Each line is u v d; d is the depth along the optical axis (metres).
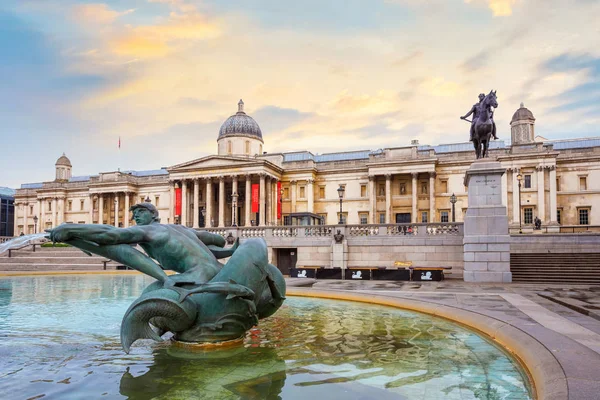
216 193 78.50
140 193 88.75
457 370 5.95
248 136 80.69
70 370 5.93
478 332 8.54
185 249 7.22
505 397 4.87
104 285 19.64
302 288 15.70
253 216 70.12
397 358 6.57
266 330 8.69
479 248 24.00
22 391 5.09
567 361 5.43
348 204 72.19
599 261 27.50
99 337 8.09
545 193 59.84
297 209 74.38
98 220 90.12
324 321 9.76
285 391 5.09
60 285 19.66
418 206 68.19
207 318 6.97
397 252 29.34
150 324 7.42
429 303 11.31
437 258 28.33
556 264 27.02
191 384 5.35
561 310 11.09
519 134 68.19
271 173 71.00
